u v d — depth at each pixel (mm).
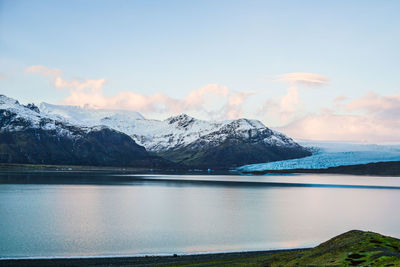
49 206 124250
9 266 52719
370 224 100812
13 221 93688
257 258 51844
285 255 50250
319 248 48062
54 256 60188
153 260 56656
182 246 69875
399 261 36281
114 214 110562
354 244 44125
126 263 54438
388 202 163750
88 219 99875
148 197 163375
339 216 116438
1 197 147000
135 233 82000
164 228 89000
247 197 174125
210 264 48469
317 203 155875
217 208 130250
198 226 92750
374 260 37906
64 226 88312
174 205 136500
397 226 98062
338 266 38562
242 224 97000
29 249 64938
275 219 107375
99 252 63844
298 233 85188
